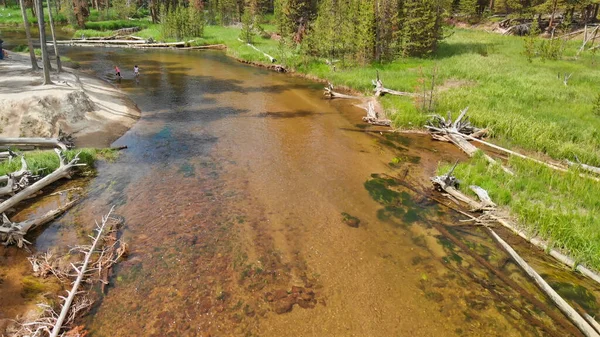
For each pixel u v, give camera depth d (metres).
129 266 8.59
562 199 11.39
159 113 20.58
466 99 21.28
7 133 14.99
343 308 7.63
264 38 49.97
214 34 54.09
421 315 7.51
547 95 21.72
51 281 8.04
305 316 7.39
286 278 8.41
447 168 13.58
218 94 25.11
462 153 15.94
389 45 34.59
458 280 8.48
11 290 7.66
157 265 8.65
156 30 56.38
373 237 9.98
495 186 12.12
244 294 7.89
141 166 13.88
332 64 32.16
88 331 6.90
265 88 27.27
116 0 63.88
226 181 12.87
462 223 10.71
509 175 12.84
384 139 17.58
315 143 16.84
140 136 17.00
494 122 17.92
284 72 33.16
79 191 11.88
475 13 62.00
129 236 9.67
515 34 50.25
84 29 53.91
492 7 62.88
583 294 8.09
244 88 27.06
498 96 22.14
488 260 9.17
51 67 25.80
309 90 26.98
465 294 8.07
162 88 26.12
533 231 10.05
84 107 17.86
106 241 9.39
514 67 29.14
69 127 16.31
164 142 16.36
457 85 25.17
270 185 12.71
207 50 45.19
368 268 8.80
